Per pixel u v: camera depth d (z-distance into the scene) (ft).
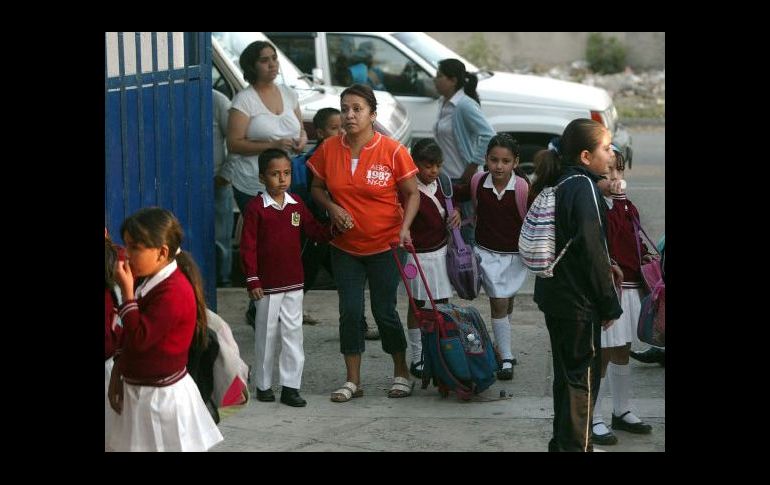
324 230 19.17
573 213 14.74
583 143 14.99
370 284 19.27
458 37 67.82
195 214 22.02
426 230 20.34
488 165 20.34
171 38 20.93
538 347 22.62
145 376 13.04
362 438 17.31
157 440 13.20
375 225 18.78
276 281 18.74
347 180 18.72
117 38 19.16
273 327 18.95
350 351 19.36
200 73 21.99
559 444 15.17
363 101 18.40
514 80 37.50
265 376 19.16
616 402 17.54
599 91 38.40
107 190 18.79
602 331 16.79
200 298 13.52
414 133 36.11
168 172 20.92
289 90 24.98
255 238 18.63
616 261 17.40
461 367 18.70
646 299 17.39
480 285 20.57
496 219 20.43
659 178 43.19
